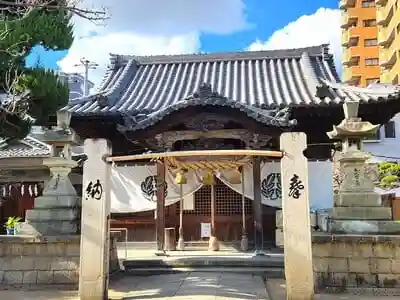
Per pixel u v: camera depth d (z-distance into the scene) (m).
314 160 15.41
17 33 8.29
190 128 13.85
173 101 16.98
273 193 15.13
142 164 15.92
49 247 10.01
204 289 9.13
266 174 15.20
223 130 13.98
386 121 15.53
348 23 57.16
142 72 20.80
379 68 54.59
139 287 9.84
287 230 8.16
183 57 21.31
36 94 9.09
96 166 8.72
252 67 20.20
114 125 15.83
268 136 13.73
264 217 15.30
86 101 16.67
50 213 10.20
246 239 14.56
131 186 15.88
